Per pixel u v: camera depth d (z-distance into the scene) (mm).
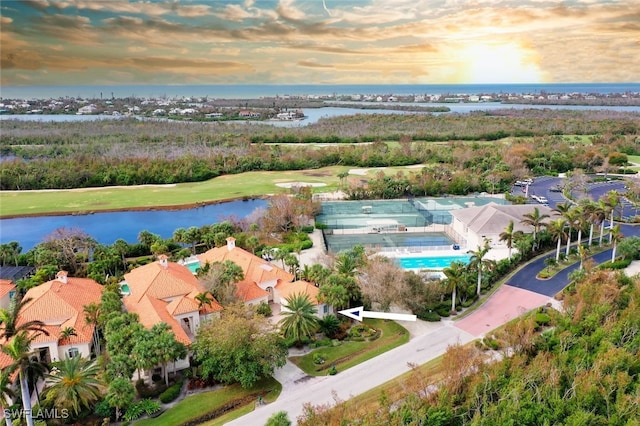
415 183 146500
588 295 62562
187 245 103812
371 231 111562
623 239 89438
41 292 64312
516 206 105688
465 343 61594
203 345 54156
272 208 113375
